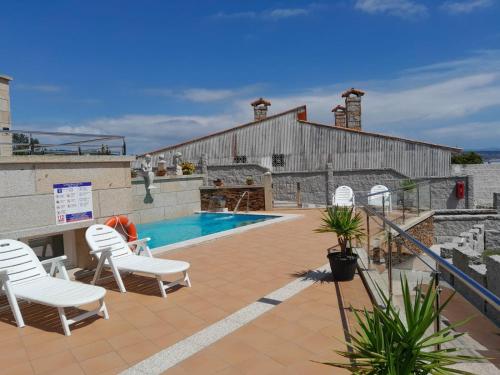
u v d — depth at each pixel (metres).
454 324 2.68
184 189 17.27
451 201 18.00
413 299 3.47
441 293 2.85
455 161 43.66
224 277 6.86
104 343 4.40
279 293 5.89
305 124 25.11
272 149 25.80
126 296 5.97
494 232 13.58
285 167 25.53
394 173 19.88
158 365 3.87
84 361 4.00
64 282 5.34
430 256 3.01
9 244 5.50
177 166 18.14
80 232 7.29
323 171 20.92
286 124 25.55
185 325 4.84
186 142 27.41
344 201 15.69
